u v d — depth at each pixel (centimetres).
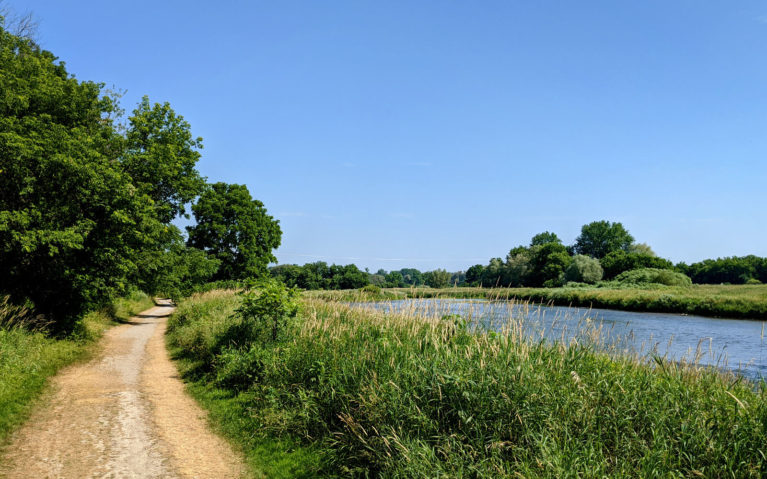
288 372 892
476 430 536
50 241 1462
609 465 457
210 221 4322
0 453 657
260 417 806
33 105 1659
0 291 1527
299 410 775
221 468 640
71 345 1559
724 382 645
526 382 575
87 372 1261
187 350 1579
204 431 796
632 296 3850
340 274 11200
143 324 2812
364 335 942
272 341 1117
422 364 685
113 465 636
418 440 543
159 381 1196
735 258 9944
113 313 2852
